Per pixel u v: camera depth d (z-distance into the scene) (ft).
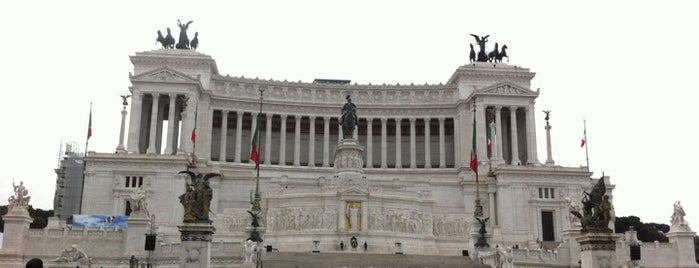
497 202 352.69
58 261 224.53
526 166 356.18
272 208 294.87
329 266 213.46
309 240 282.15
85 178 330.13
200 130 410.52
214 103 424.46
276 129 459.32
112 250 245.04
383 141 440.86
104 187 329.72
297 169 418.51
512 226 344.69
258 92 437.17
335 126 458.50
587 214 158.92
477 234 254.06
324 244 279.49
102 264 240.32
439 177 405.18
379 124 462.60
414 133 441.68
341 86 446.60
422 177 405.80
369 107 444.14
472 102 424.46
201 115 413.18
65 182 430.20
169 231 301.43
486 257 232.94
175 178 332.60
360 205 284.82
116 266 240.53
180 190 331.36
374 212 288.10
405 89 448.65
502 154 426.51
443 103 441.68
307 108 440.04
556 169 354.33
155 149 389.19
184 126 388.37
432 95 448.24
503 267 218.59
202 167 351.46
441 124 440.04
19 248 240.94
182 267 151.64
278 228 290.35
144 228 244.63
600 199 157.99
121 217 274.36
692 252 255.50
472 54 457.68
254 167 409.28
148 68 416.26
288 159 458.09
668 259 255.70
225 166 404.16
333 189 292.61
